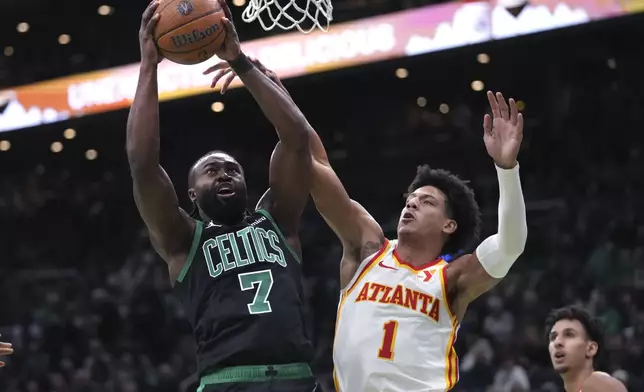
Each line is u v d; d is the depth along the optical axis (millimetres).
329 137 18359
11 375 14867
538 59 16344
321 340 14125
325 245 15953
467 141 16844
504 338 12648
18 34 18719
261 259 4086
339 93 18109
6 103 16094
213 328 3971
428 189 4531
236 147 19312
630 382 11117
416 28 13203
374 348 4227
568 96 16375
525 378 11508
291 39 13930
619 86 16188
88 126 18422
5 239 18500
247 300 3988
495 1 12766
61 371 14664
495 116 4164
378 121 18125
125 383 14000
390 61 13289
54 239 18297
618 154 15617
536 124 16578
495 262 4168
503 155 4055
